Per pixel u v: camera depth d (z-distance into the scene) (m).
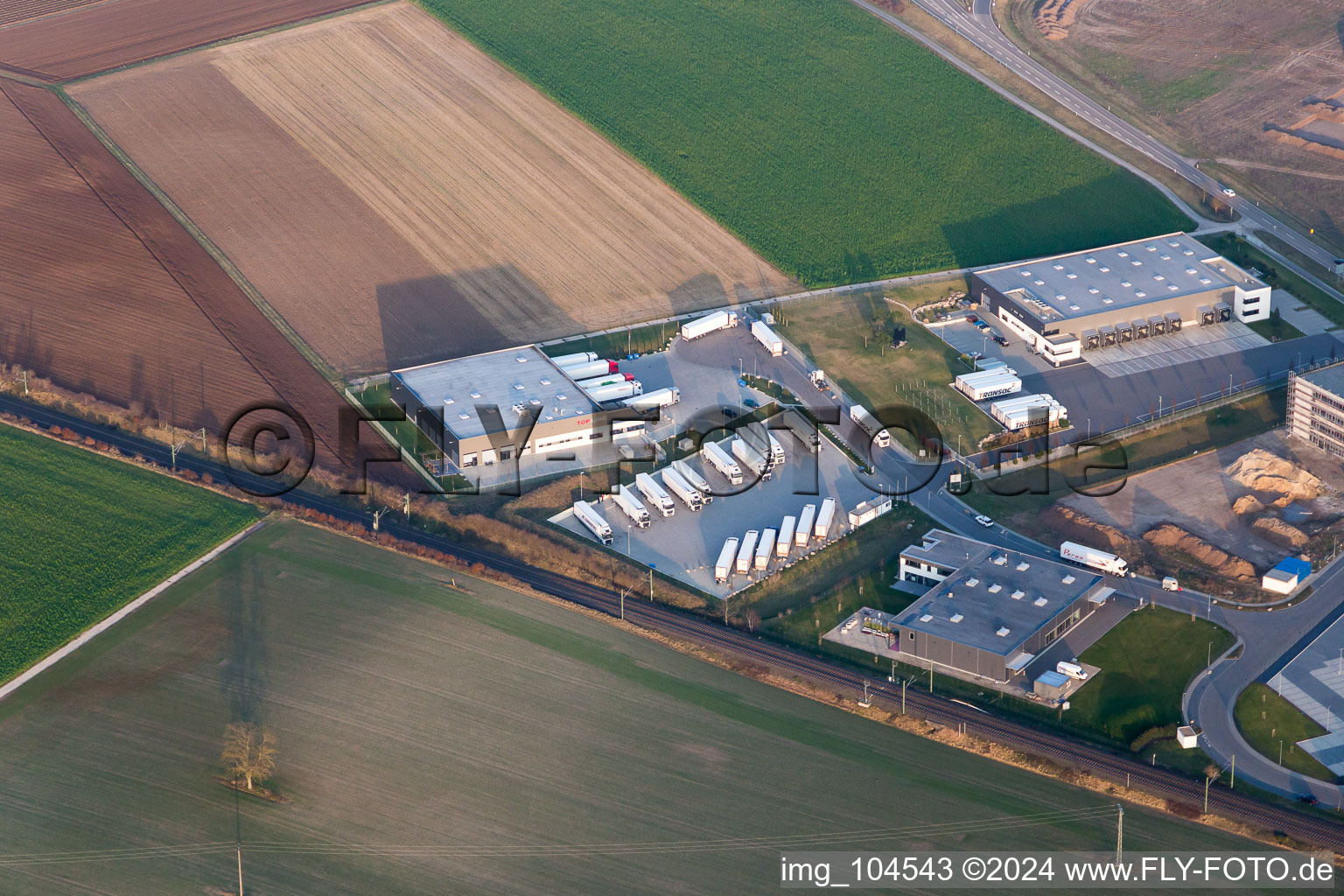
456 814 141.00
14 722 152.75
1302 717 152.25
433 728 151.62
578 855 136.38
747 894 131.88
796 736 150.75
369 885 133.38
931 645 161.12
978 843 137.12
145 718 153.00
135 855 136.75
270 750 145.88
